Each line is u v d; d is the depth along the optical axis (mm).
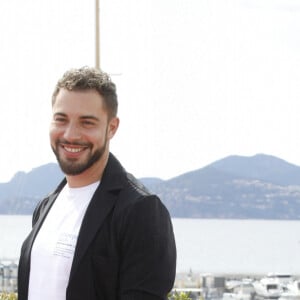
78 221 3344
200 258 99125
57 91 3396
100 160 3389
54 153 3410
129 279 3225
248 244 162000
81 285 3227
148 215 3254
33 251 3395
